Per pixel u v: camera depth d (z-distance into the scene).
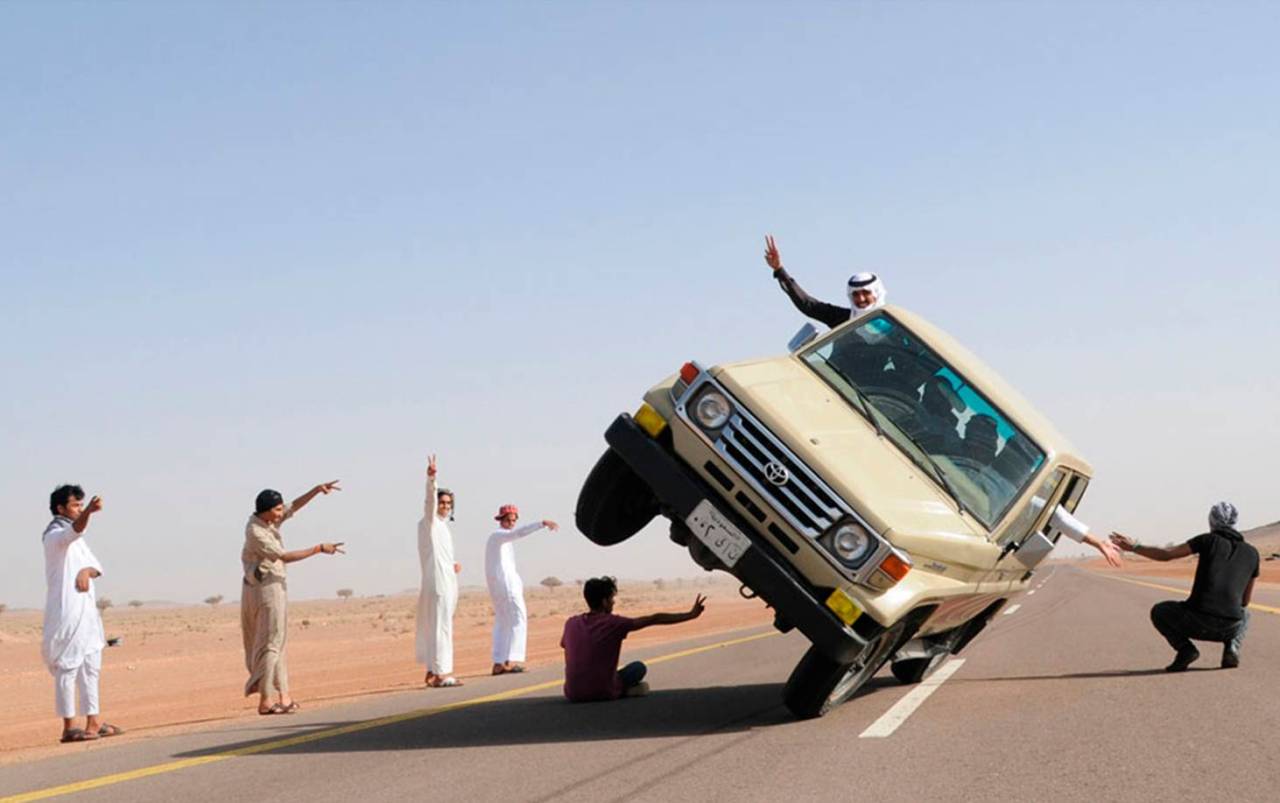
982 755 7.73
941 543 8.88
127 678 21.86
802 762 7.61
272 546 12.57
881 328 10.45
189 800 7.20
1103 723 9.00
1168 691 10.86
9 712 15.95
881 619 8.48
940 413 9.97
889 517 8.57
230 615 107.94
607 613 11.77
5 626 90.50
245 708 14.02
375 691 15.25
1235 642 12.52
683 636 24.89
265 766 8.45
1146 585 44.50
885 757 7.72
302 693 15.94
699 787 6.89
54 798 7.50
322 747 9.29
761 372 9.66
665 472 9.02
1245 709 9.58
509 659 16.77
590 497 11.10
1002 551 9.87
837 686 9.27
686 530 10.01
